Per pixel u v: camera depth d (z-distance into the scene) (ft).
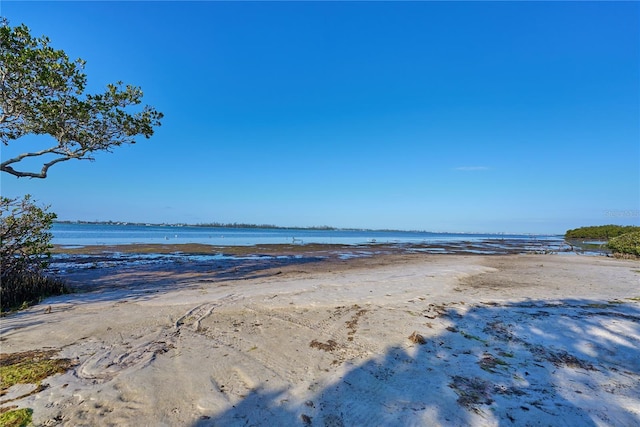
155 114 31.50
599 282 37.86
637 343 17.67
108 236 176.55
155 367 14.73
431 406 11.79
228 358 15.85
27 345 17.37
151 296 29.45
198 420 10.93
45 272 46.32
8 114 25.05
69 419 10.77
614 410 11.48
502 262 64.08
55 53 24.26
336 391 12.87
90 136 28.81
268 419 11.05
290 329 20.24
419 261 66.74
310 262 64.03
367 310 24.36
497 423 10.80
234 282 38.01
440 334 19.20
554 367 14.90
